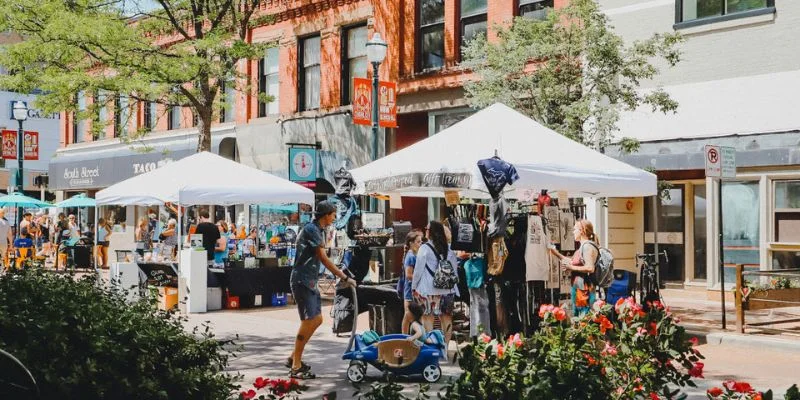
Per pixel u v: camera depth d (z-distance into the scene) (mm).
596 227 17766
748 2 16156
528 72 16984
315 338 12609
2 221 24109
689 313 14688
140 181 17031
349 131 23219
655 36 14945
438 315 10680
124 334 6082
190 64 20281
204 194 16297
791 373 9789
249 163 26891
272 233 25344
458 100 20625
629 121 17625
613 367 5457
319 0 24391
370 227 16250
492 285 11016
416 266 10516
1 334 5918
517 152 10883
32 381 3908
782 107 15578
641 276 11953
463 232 11000
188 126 29719
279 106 26188
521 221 10922
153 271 16703
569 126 14773
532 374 4781
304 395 8648
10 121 43906
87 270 26203
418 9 21906
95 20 19438
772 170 15750
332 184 23438
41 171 44875
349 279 9531
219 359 6977
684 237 17484
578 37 15070
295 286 9469
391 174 11422
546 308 5828
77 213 36688
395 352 9281
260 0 23953
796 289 12883
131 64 20094
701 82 16656
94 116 22281
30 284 7750
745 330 12656
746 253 16312
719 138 16375
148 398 5758
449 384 4926
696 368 5574
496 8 19875
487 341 5109
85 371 5535
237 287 16625
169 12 20859
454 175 10734
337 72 24000
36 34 20391
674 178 17562
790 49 15500
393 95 19266
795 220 15547
